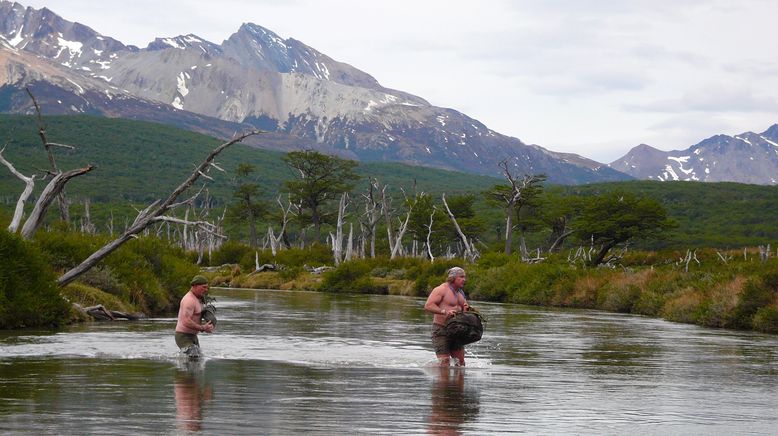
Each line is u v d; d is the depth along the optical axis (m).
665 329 26.47
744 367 15.72
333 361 15.26
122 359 14.94
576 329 25.42
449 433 8.65
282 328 23.72
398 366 14.66
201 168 24.53
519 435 8.64
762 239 136.12
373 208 91.38
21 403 9.98
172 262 33.91
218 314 30.55
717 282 33.09
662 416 10.10
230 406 10.04
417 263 69.25
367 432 8.61
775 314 26.23
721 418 10.04
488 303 45.97
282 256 83.81
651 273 42.00
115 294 28.17
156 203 24.58
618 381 13.34
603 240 80.50
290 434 8.40
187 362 14.72
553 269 47.72
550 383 12.88
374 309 35.25
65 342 17.78
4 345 17.08
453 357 15.29
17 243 22.16
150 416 9.24
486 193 91.50
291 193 111.88
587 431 9.00
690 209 174.25
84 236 30.23
